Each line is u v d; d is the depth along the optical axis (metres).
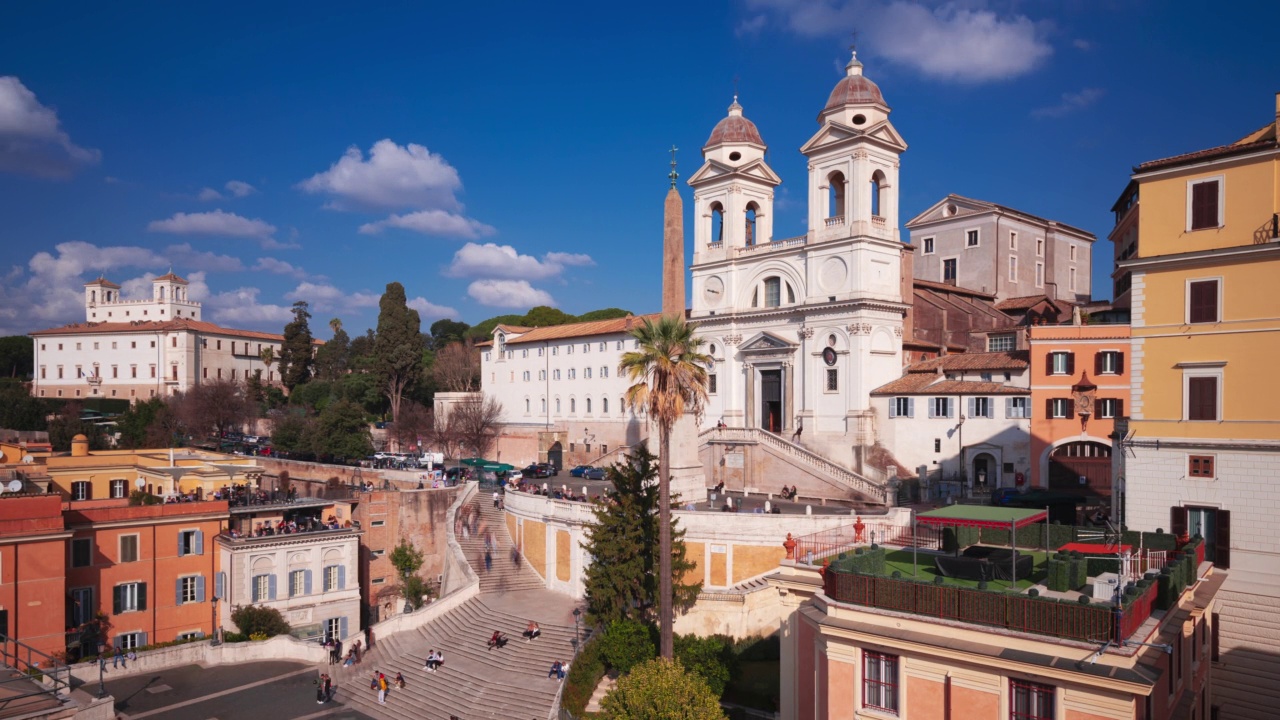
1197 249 31.72
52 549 47.12
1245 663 30.27
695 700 29.34
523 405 105.69
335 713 42.34
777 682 38.62
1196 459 31.70
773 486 66.44
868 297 68.19
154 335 155.12
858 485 60.47
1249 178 30.58
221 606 56.38
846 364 69.00
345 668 48.59
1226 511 30.92
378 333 120.56
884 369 69.38
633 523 41.31
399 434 106.25
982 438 60.78
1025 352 62.34
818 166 72.44
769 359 75.44
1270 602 29.88
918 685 20.50
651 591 41.34
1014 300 82.56
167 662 49.25
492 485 76.00
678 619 43.25
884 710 21.22
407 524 69.94
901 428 65.62
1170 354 32.34
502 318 173.38
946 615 20.34
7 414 110.75
